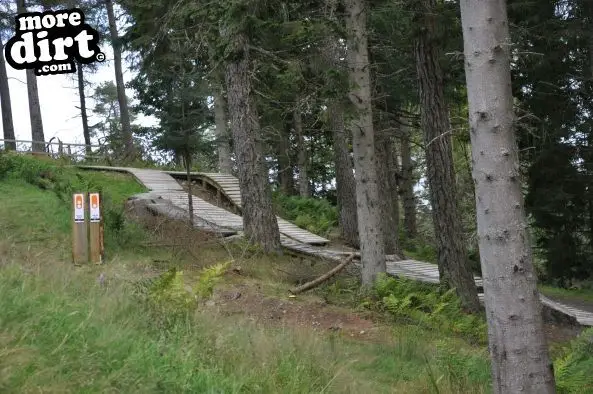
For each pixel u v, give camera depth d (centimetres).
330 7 1045
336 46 1062
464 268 1123
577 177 1817
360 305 1020
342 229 1967
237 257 1298
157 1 1414
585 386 606
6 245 997
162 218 1480
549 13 1681
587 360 675
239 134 1437
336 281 1184
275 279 1191
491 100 501
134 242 1288
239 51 1041
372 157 1102
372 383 634
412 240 2333
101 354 421
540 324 492
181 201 1797
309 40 992
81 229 1056
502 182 496
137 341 485
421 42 1125
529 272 493
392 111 1853
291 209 2266
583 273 1909
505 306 490
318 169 3244
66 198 1477
